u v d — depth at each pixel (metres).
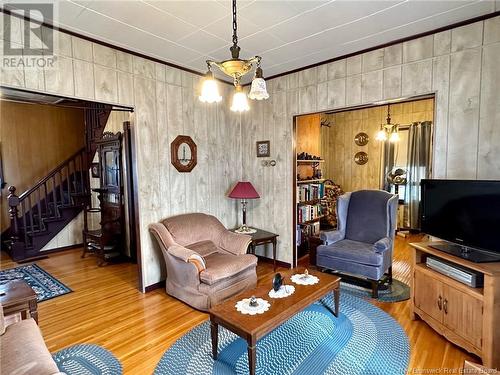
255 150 4.39
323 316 2.71
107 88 2.98
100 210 4.84
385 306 2.92
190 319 2.73
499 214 2.13
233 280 3.01
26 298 1.98
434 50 2.81
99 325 2.64
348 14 2.48
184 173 3.78
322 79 3.60
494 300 1.95
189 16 2.46
